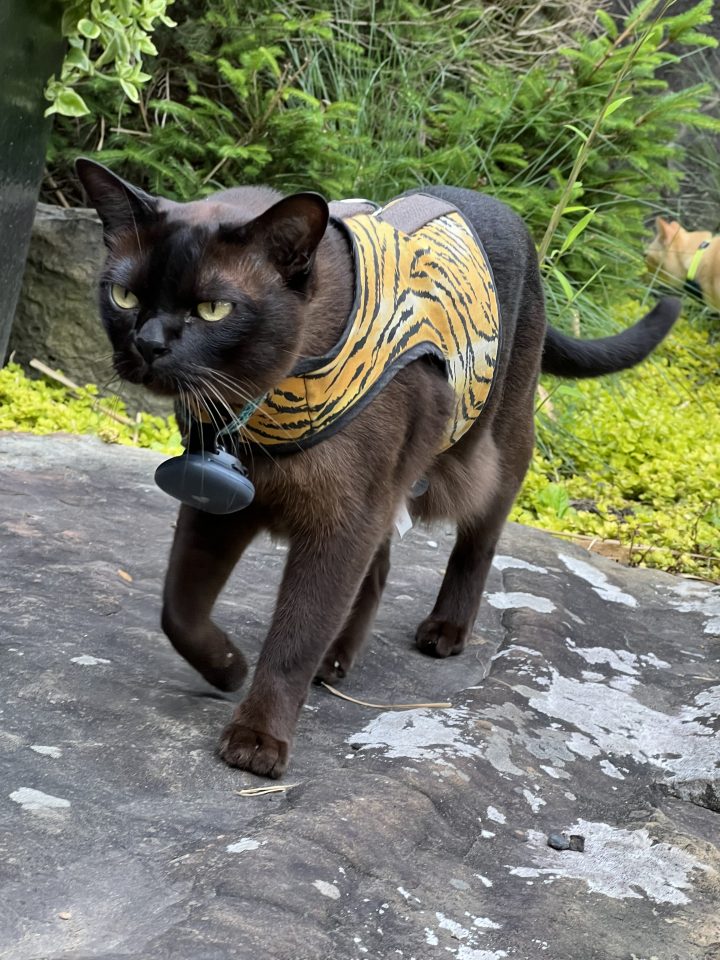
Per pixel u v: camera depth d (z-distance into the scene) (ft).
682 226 7.97
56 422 4.45
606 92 5.67
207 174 5.22
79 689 2.35
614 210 6.04
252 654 2.73
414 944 1.79
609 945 1.90
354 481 2.27
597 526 4.52
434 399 2.45
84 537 3.22
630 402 5.90
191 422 2.25
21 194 3.93
